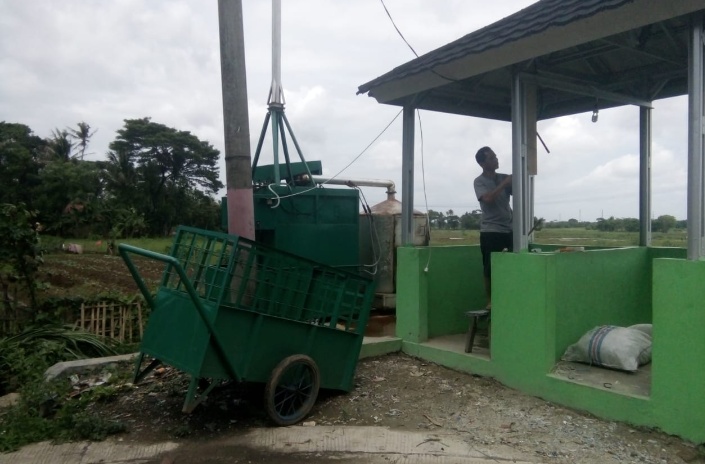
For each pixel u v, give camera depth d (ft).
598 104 23.61
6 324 27.91
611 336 17.95
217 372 16.21
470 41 19.39
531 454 14.37
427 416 17.19
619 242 25.04
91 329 28.50
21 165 156.97
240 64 20.39
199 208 186.70
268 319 16.99
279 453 14.99
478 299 25.52
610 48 19.47
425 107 23.94
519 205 19.10
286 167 29.19
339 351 19.02
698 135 14.92
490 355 19.90
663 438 14.75
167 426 16.84
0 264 27.71
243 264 16.55
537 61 19.85
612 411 15.94
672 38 18.45
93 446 15.61
